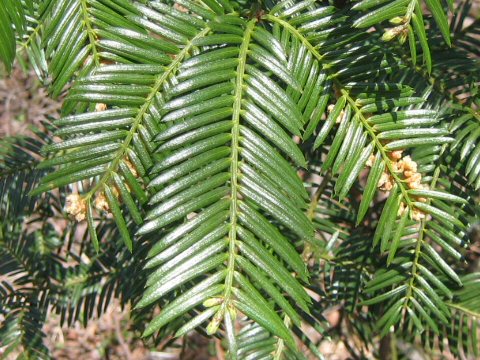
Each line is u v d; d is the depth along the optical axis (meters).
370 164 0.38
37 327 0.67
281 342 0.52
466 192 0.49
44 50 0.47
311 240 0.35
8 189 0.64
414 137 0.38
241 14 0.41
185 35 0.39
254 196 0.34
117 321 1.46
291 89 0.39
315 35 0.40
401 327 0.55
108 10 0.39
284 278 0.33
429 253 0.48
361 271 0.58
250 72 0.37
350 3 0.43
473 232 0.61
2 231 0.70
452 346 0.56
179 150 0.35
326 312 0.69
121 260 0.61
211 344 0.95
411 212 0.37
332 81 0.39
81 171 0.36
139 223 0.35
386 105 0.38
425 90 0.50
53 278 0.69
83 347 1.43
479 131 0.48
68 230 0.76
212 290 0.32
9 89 1.54
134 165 0.36
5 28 0.37
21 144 0.65
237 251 0.33
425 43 0.35
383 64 0.39
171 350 1.41
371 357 0.81
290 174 0.35
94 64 0.39
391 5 0.35
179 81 0.37
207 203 0.34
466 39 0.55
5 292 0.69
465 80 0.50
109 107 0.41
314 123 0.39
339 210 0.61
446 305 0.53
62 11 0.39
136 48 0.38
